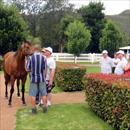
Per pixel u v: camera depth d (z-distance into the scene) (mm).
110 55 48500
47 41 73312
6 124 9969
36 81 10961
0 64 30500
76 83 16969
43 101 11234
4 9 36844
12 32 36562
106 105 10070
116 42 48188
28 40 12227
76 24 44344
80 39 43281
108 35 48031
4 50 37031
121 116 8938
